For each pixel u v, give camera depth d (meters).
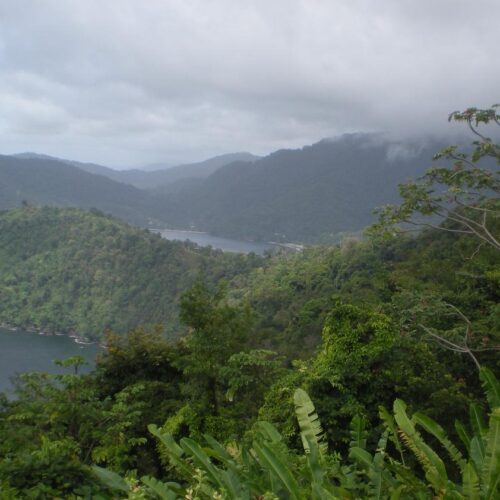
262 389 9.89
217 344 10.00
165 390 12.35
